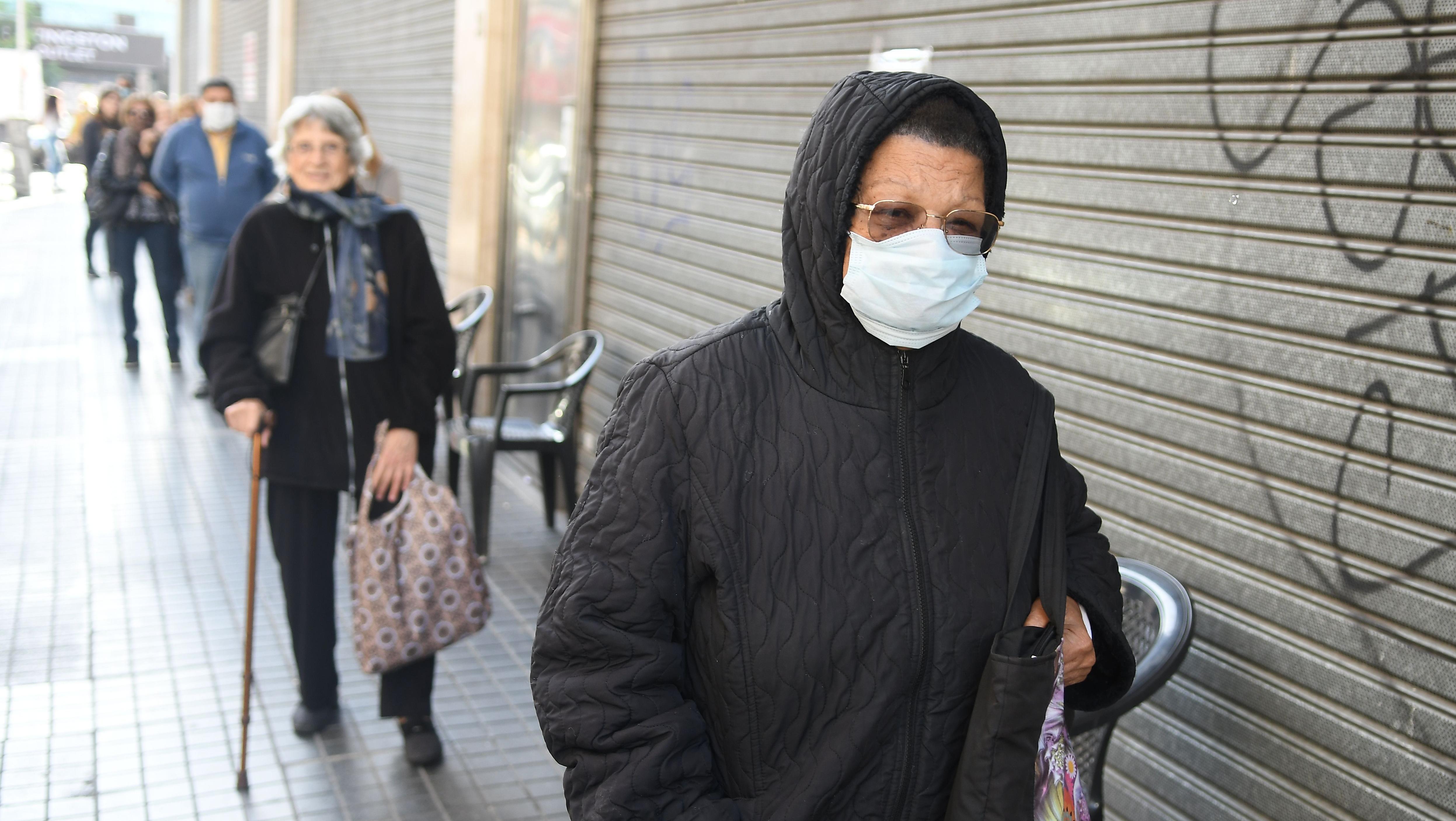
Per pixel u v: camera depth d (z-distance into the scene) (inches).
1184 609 103.8
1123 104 118.0
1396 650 94.5
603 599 59.1
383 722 159.0
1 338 408.5
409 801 141.0
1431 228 90.9
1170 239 113.7
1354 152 96.3
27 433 292.2
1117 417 120.6
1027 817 58.5
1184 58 111.0
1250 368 106.3
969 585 60.4
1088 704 73.6
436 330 143.0
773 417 60.6
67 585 199.8
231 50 695.7
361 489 140.8
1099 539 70.8
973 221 60.8
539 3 265.6
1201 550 111.9
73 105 2149.4
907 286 57.8
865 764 59.0
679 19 209.2
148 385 350.3
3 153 1074.7
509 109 283.4
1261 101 103.9
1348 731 98.3
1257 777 106.3
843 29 162.4
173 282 366.6
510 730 160.1
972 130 60.5
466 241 298.0
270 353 138.7
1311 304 100.6
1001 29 133.6
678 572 59.8
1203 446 111.3
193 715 158.1
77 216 893.2
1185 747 113.7
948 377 63.5
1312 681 101.3
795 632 57.9
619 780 57.1
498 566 221.1
